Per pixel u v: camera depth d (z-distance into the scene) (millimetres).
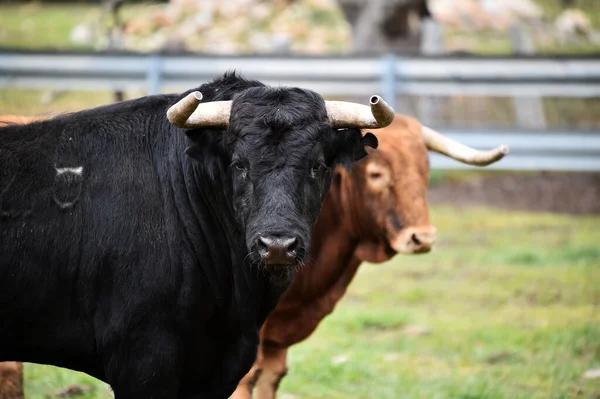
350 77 29781
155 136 10625
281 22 45219
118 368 9930
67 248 9953
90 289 9984
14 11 49812
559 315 19953
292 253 9484
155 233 10109
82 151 10312
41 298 9938
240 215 9992
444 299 21297
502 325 19219
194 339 10219
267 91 10188
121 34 40500
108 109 10789
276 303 10938
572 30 46156
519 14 46812
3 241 9859
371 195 13984
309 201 9977
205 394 10625
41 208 9984
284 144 9867
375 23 37531
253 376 13633
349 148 10664
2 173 10031
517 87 29781
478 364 17062
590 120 34031
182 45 40125
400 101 32938
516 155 29188
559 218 28828
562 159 29047
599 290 21781
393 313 19859
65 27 45844
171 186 10406
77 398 14742
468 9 45562
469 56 29594
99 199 10109
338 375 16188
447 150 14703
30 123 10547
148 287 9938
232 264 10445
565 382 15836
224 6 46094
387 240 14055
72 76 29328
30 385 15250
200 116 10141
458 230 27219
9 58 29125
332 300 14234
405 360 17250
